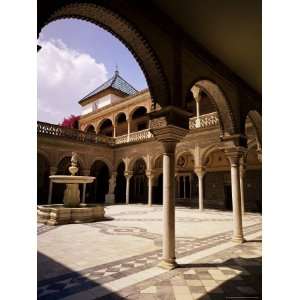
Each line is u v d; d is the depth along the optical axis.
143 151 21.80
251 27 5.16
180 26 5.34
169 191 5.21
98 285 4.17
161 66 4.98
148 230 9.67
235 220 7.54
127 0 4.35
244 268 4.98
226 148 7.80
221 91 7.01
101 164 28.38
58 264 5.35
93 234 8.86
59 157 20.58
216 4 4.48
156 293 3.84
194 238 8.08
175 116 5.25
